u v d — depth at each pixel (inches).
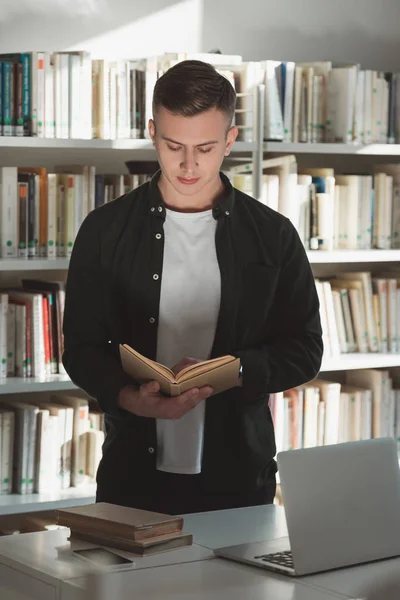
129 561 69.6
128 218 90.9
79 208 148.9
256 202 94.2
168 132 82.8
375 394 174.1
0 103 141.6
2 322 145.2
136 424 90.1
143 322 90.3
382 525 73.2
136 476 90.9
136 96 150.5
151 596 62.1
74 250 91.6
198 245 90.0
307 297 93.7
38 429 148.0
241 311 91.5
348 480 72.2
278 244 92.3
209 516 83.7
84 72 146.3
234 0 171.5
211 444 90.7
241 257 91.0
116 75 148.9
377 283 174.6
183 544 74.1
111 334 92.7
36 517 154.4
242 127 156.7
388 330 176.2
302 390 167.2
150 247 90.0
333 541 69.7
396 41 185.5
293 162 160.4
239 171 162.2
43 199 147.1
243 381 88.4
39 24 157.8
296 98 162.7
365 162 188.1
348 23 180.9
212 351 90.7
